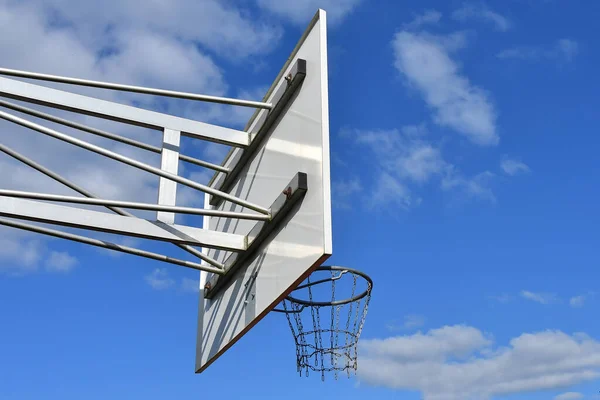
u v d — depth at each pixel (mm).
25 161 6418
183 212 6320
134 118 6875
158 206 6266
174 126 7035
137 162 6348
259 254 6867
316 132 6250
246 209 7289
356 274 8727
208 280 8383
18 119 6121
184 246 7270
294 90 6852
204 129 7215
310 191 6137
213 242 6844
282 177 6680
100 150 6285
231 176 7906
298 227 6188
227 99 6938
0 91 6352
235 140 7348
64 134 6223
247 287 7020
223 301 7699
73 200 6016
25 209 5969
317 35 6664
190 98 6797
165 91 6727
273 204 6609
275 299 6320
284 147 6777
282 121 6949
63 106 6594
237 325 7117
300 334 8703
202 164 7707
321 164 6043
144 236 6414
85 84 6520
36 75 6398
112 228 6266
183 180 6434
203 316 8344
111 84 6602
